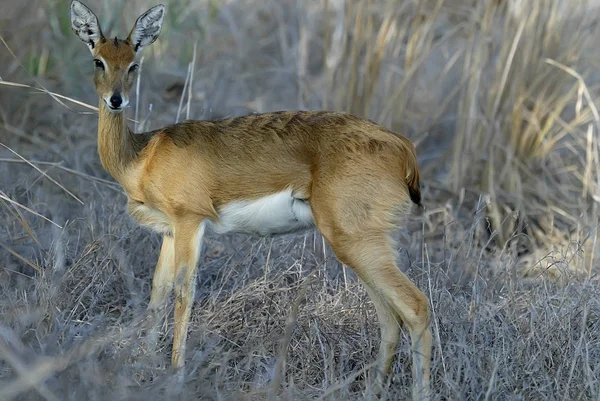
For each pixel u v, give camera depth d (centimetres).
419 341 1280
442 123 2328
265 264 1606
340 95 2159
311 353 1355
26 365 1120
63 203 1848
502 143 2112
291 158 1358
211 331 1379
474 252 1695
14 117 2159
